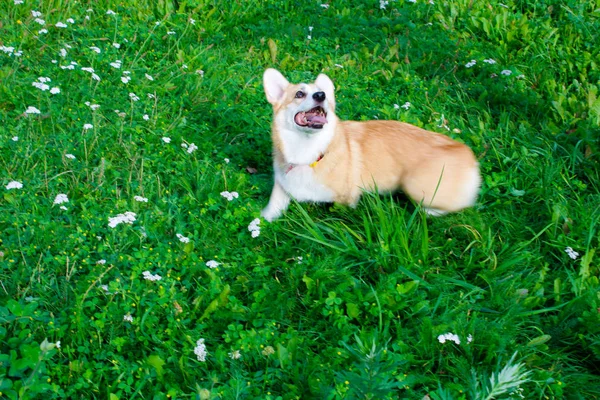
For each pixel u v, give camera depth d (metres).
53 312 3.16
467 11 7.15
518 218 4.23
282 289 3.48
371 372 2.44
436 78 5.96
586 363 3.21
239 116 5.17
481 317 3.37
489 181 4.51
